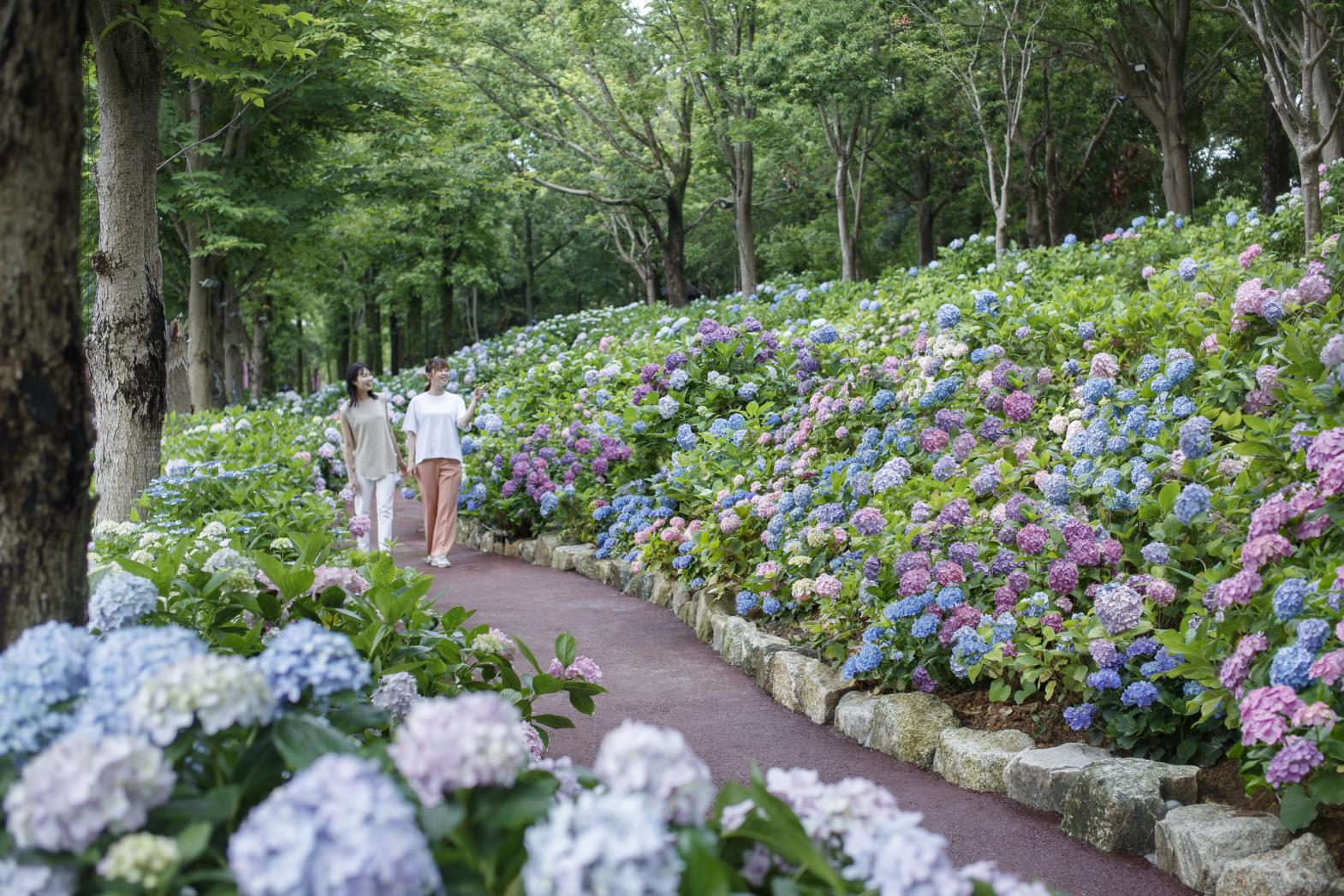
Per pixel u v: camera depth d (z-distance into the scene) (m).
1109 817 4.34
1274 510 4.28
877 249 40.03
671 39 25.31
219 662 2.13
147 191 8.36
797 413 9.88
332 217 26.38
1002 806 4.81
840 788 2.20
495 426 12.93
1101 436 6.38
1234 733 4.63
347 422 11.02
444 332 35.66
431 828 2.00
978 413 8.39
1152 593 4.96
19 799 1.84
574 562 10.80
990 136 27.83
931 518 6.49
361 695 3.18
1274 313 7.01
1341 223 12.30
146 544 5.96
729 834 2.11
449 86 24.03
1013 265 16.22
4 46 2.46
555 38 26.39
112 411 8.30
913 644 5.87
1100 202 34.00
